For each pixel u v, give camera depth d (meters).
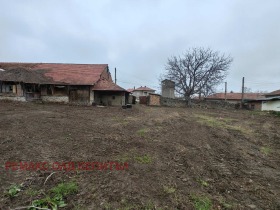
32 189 3.73
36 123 9.27
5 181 3.96
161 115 15.41
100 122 10.69
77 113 14.21
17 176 4.19
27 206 3.22
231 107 35.16
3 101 20.19
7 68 26.58
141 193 3.79
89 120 11.18
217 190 4.18
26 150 5.66
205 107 33.59
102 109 18.33
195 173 4.88
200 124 12.12
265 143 8.61
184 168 5.13
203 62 35.81
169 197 3.73
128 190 3.85
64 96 22.97
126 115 14.27
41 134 7.40
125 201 3.50
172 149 6.54
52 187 3.82
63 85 22.75
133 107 22.11
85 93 23.11
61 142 6.58
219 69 35.84
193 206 3.50
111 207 3.32
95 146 6.37
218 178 4.77
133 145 6.68
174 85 39.25
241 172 5.25
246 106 35.81
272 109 28.78
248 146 7.88
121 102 24.64
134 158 5.49
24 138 6.73
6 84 21.50
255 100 34.81
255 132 10.88
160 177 4.50
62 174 4.37
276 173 5.35
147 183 4.19
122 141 7.07
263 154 7.00
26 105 18.14
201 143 7.64
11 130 7.71
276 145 8.37
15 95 21.41
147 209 3.32
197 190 4.08
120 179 4.27
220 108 33.88
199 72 36.38
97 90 23.44
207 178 4.70
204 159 5.93
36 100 22.23
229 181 4.65
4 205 3.23
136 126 10.03
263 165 5.91
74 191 3.72
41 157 5.24
